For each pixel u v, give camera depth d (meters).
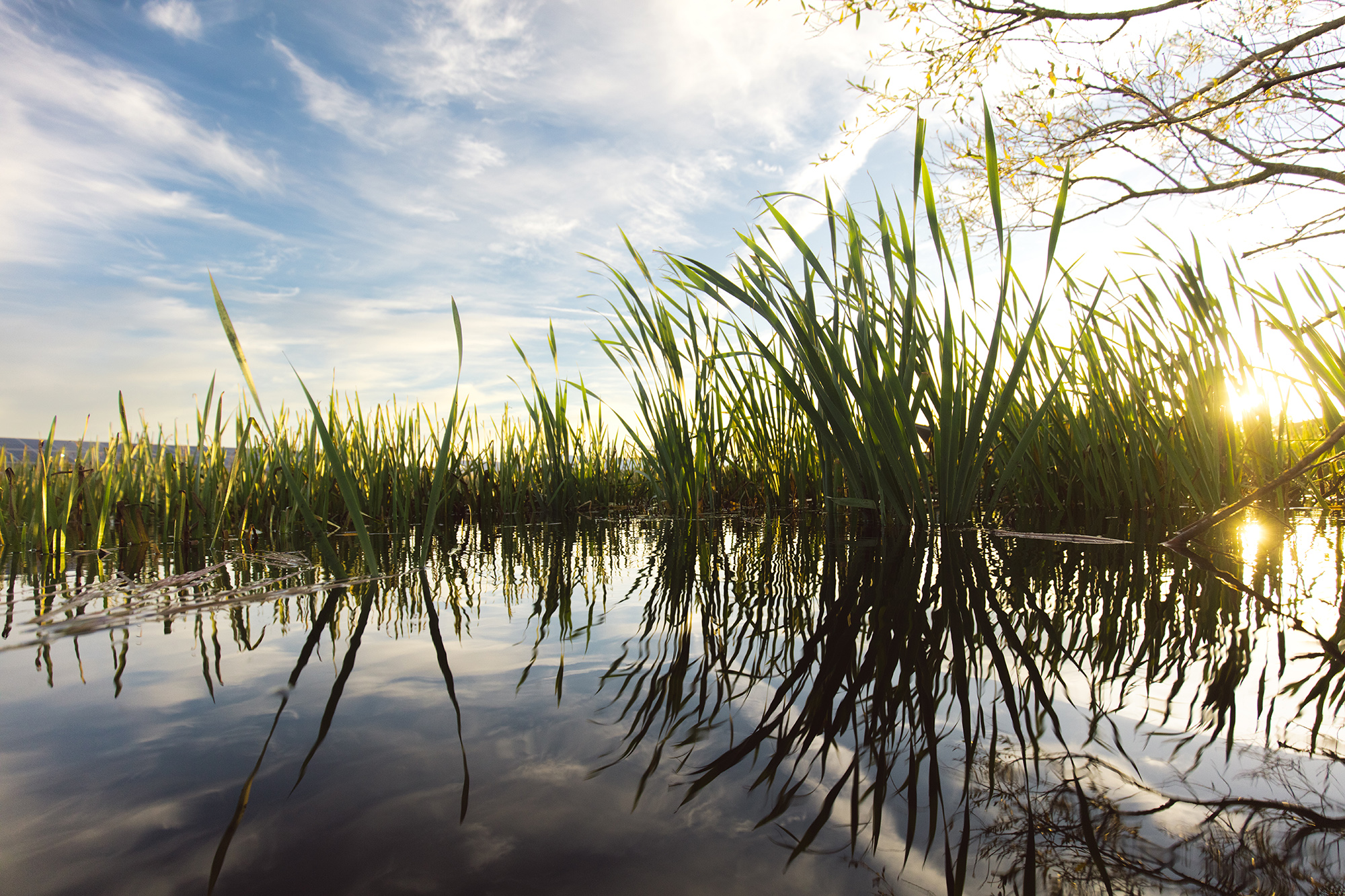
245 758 0.56
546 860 0.41
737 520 3.01
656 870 0.40
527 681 0.77
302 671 0.81
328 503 2.77
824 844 0.43
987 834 0.44
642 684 0.77
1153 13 3.78
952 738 0.62
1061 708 0.69
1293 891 0.36
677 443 3.16
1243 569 1.48
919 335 1.94
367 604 1.25
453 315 1.49
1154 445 2.52
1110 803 0.49
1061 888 0.38
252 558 1.88
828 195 1.79
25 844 0.43
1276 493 2.43
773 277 1.99
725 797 0.50
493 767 0.54
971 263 1.77
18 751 0.57
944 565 1.55
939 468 1.98
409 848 0.42
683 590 1.39
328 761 0.55
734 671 0.82
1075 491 2.76
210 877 0.39
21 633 1.01
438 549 2.20
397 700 0.70
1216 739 0.61
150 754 0.56
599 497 4.25
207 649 0.91
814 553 1.83
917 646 0.93
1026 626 1.03
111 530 2.47
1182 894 0.36
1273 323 2.07
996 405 1.85
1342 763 0.55
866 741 0.61
